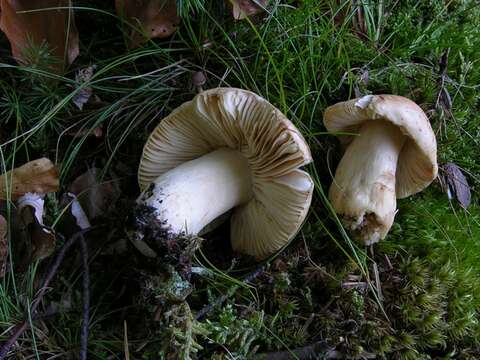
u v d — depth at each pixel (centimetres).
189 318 20
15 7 23
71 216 24
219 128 22
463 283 24
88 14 26
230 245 25
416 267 24
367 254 24
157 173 25
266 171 21
